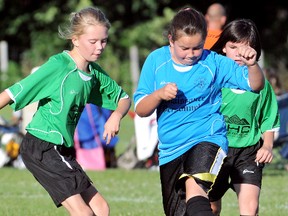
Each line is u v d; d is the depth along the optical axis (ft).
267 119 54.34
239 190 52.44
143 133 106.11
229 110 53.31
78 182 49.42
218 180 53.42
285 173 106.52
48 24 289.33
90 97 52.85
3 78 235.81
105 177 100.37
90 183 50.47
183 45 46.83
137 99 49.70
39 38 287.69
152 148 106.32
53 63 49.85
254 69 46.50
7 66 246.47
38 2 291.79
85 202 50.31
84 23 49.42
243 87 48.34
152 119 106.32
